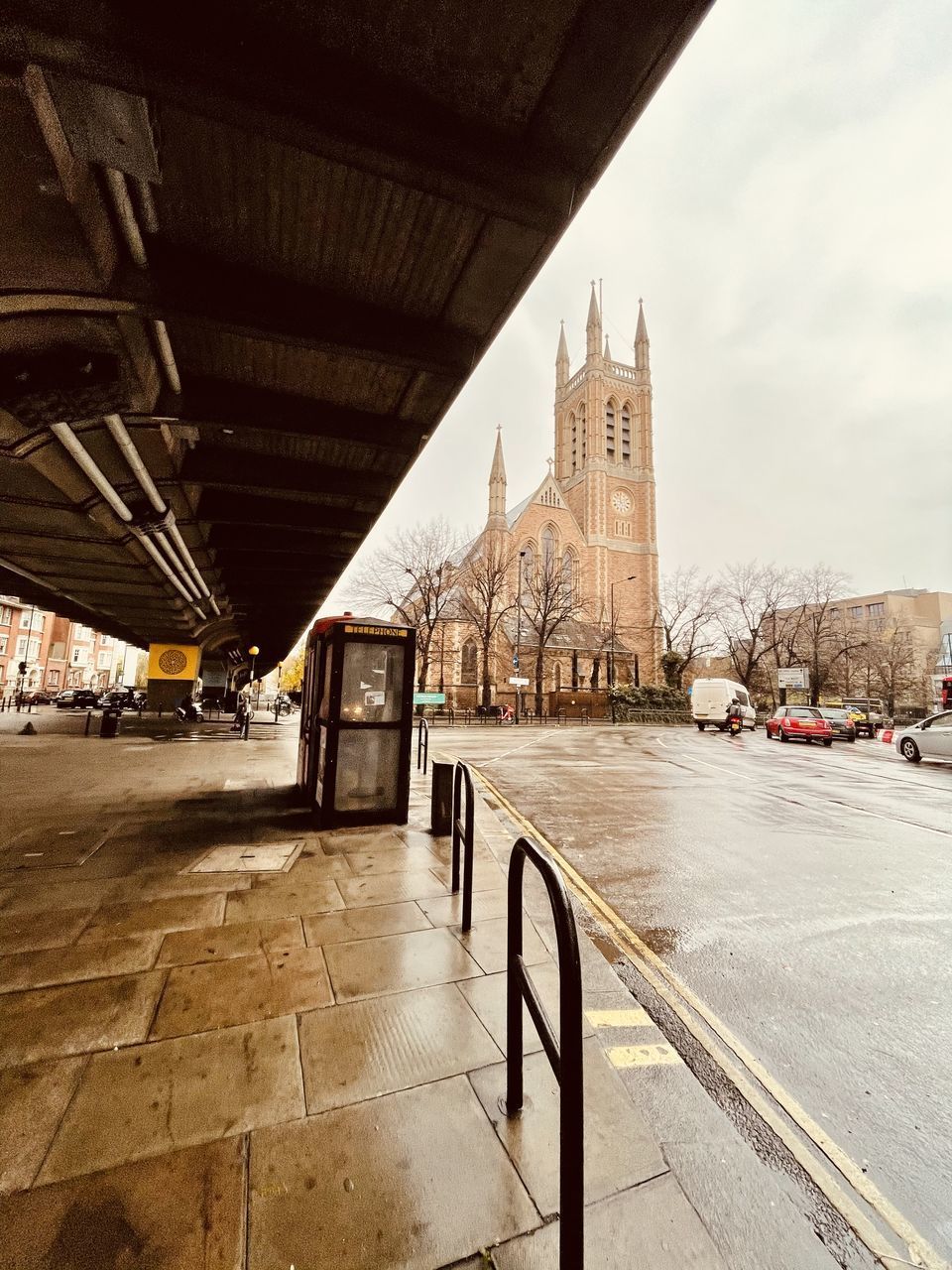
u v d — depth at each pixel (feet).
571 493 185.26
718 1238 5.65
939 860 19.61
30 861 15.65
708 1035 9.45
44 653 179.42
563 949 5.32
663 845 21.06
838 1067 8.72
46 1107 6.63
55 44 7.36
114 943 10.91
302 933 11.60
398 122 9.38
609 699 146.20
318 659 22.74
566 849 20.29
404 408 19.42
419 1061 7.85
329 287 13.92
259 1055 7.77
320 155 9.56
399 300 14.47
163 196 11.14
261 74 8.40
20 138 8.24
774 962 12.03
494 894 14.38
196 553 35.60
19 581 50.47
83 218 10.16
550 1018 9.27
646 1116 7.35
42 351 13.96
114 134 8.69
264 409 18.38
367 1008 9.00
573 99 9.67
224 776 31.40
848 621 184.44
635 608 175.83
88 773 31.71
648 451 183.83
